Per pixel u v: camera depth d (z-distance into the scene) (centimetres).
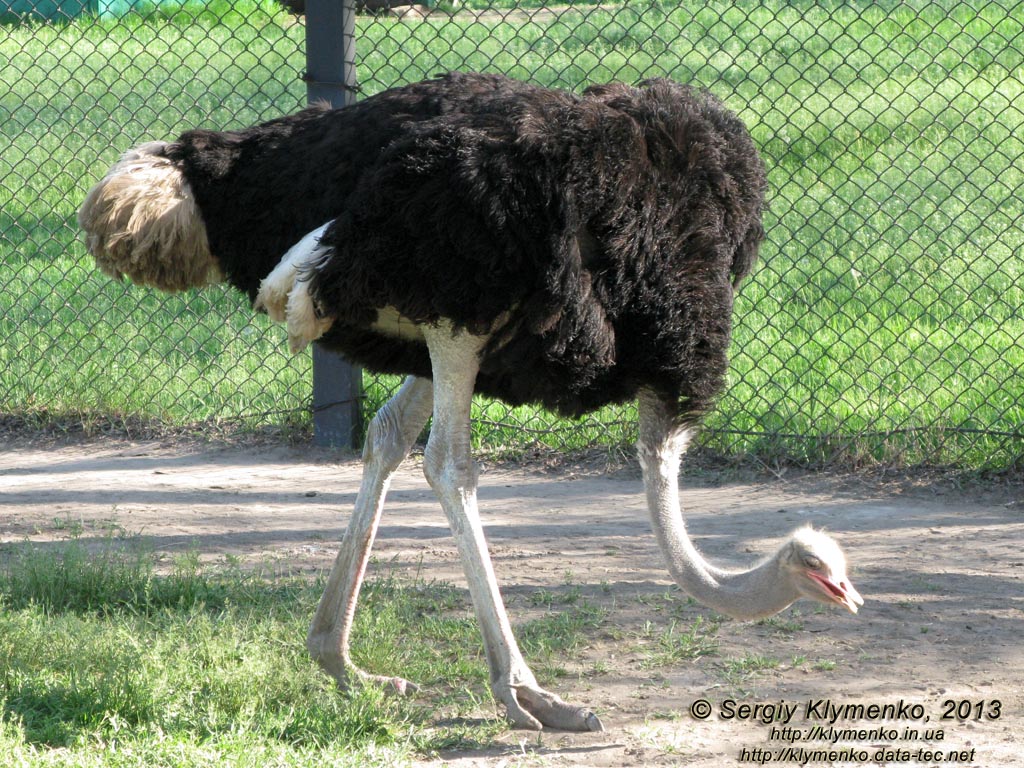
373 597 1575
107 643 1359
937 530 1819
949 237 2967
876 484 2006
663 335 1183
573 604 1576
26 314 2672
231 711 1248
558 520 1908
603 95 1223
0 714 1161
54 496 2034
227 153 1255
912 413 2081
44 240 3272
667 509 1202
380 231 1132
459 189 1120
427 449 1207
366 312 1175
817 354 2381
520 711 1228
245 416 2316
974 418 2081
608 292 1168
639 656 1421
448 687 1348
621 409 2183
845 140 3547
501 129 1141
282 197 1223
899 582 1627
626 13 4962
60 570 1602
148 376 2403
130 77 4666
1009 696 1300
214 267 1291
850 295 2661
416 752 1186
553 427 2202
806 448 2084
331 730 1196
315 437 2247
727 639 1465
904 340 2425
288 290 1169
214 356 2441
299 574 1655
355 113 1222
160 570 1702
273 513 1952
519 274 1138
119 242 1238
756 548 1753
